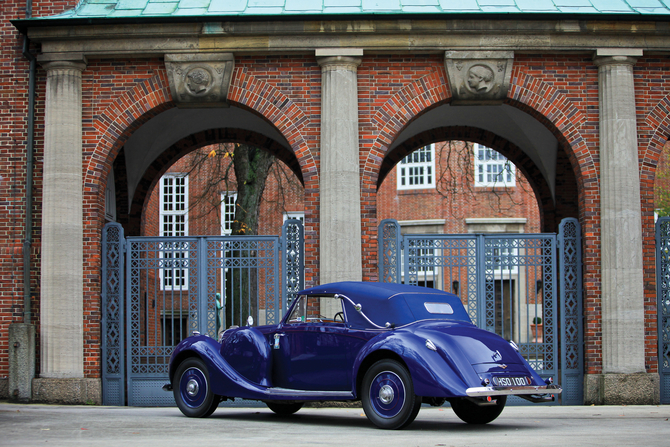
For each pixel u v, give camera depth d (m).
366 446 6.22
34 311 12.73
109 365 12.78
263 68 12.88
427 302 8.41
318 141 12.73
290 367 8.83
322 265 12.38
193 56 12.72
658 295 12.83
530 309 27.16
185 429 7.80
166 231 34.53
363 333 8.20
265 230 33.91
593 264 12.59
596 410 11.09
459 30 12.58
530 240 12.98
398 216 35.84
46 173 12.61
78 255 12.55
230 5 13.09
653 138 12.86
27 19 12.49
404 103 12.83
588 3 13.17
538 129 15.68
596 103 12.88
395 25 12.54
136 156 16.30
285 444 6.38
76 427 7.98
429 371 7.39
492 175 35.03
